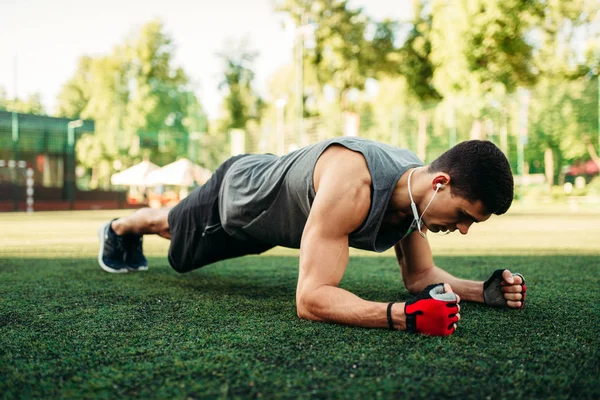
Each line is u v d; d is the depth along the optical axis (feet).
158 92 86.12
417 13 72.90
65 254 12.14
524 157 52.70
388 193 4.87
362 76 80.43
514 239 17.25
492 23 53.52
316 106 88.22
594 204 48.55
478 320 5.08
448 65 55.67
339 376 3.38
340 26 79.25
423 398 3.01
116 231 8.93
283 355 3.84
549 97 50.24
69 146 60.44
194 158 70.03
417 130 56.34
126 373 3.47
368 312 4.57
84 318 5.20
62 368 3.59
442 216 4.73
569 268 9.47
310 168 5.24
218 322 4.98
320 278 4.83
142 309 5.65
